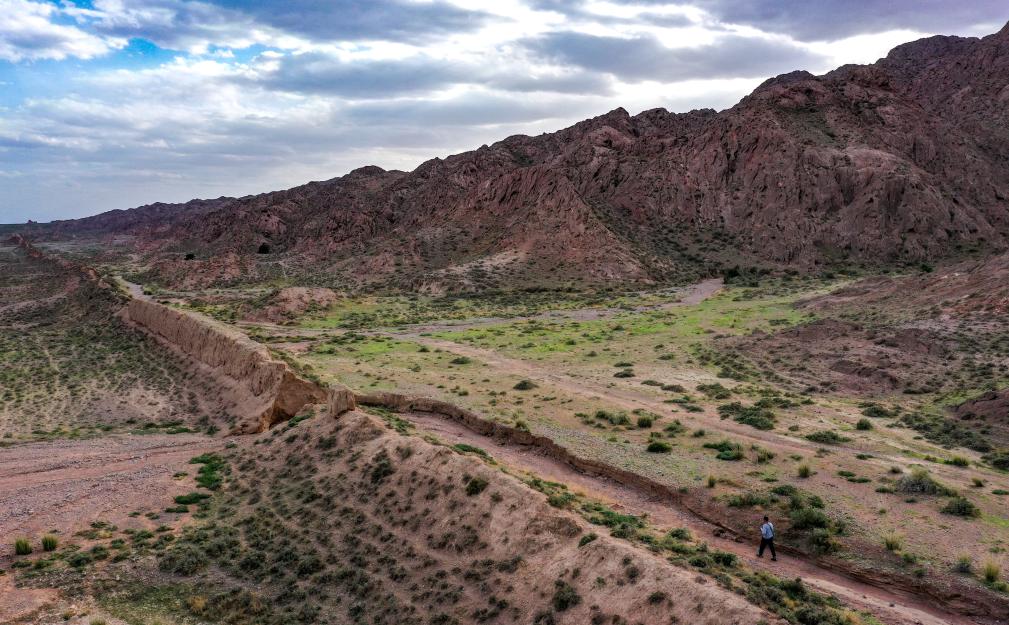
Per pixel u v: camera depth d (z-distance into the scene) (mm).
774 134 176750
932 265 139875
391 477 34312
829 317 89875
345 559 29125
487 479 30547
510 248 164250
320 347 85188
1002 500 29562
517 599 23844
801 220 158125
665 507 32656
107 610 26453
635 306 117188
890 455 37156
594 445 40875
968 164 177000
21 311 134375
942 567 24156
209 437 49781
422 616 24422
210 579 28984
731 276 144625
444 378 64125
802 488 32062
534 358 75812
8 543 32375
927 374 59281
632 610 21219
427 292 145250
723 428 43969
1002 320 70125
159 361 77938
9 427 55250
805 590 22234
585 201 175875
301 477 38000
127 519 35312
